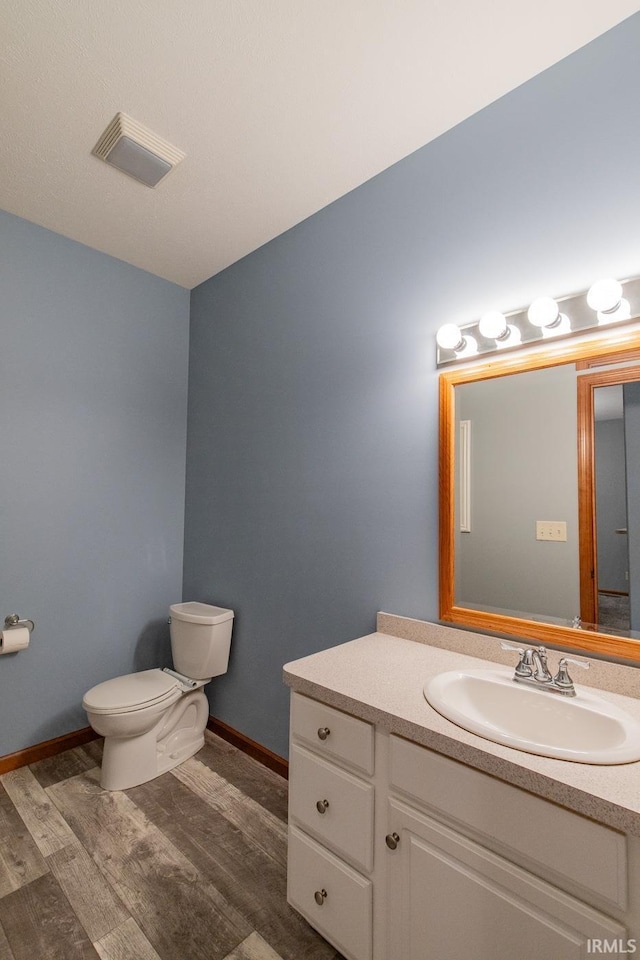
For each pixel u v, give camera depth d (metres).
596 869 0.75
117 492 2.52
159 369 2.71
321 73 1.37
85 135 1.63
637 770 0.81
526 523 1.37
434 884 0.95
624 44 1.23
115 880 1.44
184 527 2.81
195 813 1.77
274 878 1.46
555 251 1.33
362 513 1.80
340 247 1.95
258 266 2.37
